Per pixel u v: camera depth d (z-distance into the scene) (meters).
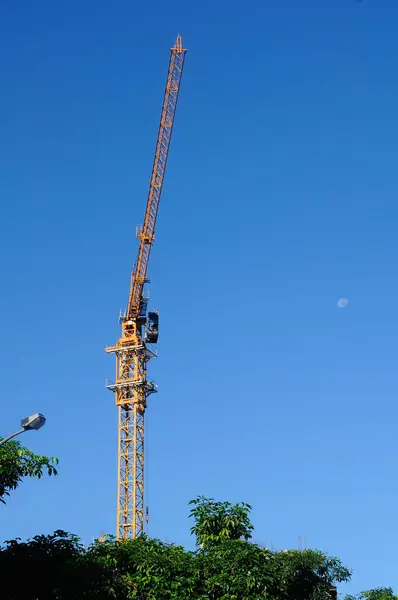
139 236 177.62
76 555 55.75
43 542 55.78
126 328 180.38
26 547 54.75
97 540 62.38
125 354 178.75
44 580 53.56
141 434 176.12
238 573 60.16
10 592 52.25
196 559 61.56
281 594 62.62
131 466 174.12
